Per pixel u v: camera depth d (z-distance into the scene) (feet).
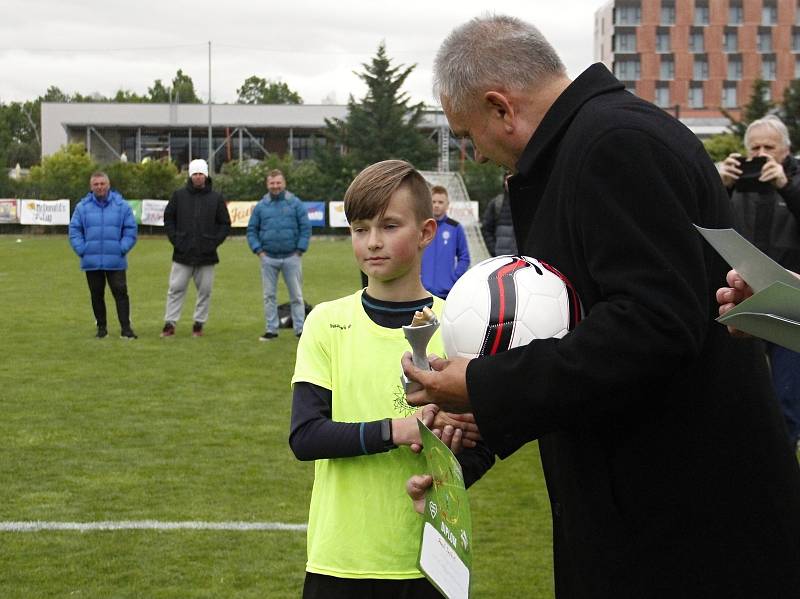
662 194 6.70
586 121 7.14
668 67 259.60
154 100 418.10
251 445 23.02
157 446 22.85
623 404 6.75
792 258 19.26
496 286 7.29
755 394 7.30
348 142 191.01
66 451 22.29
